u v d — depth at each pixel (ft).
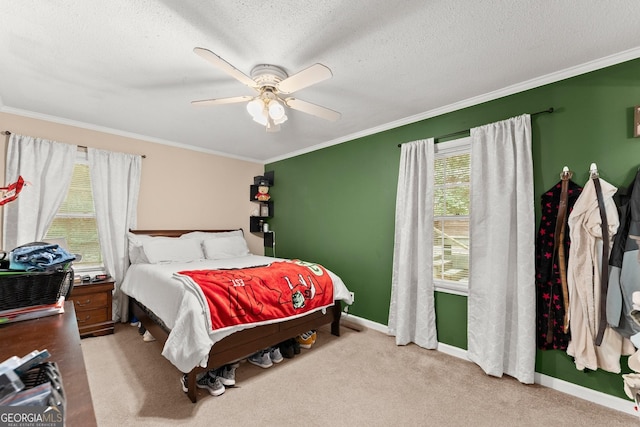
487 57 6.46
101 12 5.12
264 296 7.70
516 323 7.45
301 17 5.23
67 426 1.77
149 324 8.94
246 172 16.12
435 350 9.12
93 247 11.36
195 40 5.90
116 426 5.56
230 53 6.32
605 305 6.15
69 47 6.15
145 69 7.02
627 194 6.14
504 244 7.54
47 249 4.25
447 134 9.20
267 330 7.81
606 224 6.21
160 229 12.91
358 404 6.38
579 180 6.81
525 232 7.22
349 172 12.24
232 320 6.89
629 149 6.21
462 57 6.47
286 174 15.46
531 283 7.11
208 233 14.03
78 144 10.86
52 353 2.84
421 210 9.44
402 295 9.53
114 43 6.01
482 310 8.04
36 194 9.77
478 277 8.16
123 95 8.48
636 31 5.53
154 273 8.96
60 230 10.71
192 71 7.12
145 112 9.76
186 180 13.75
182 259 11.66
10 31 5.61
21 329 3.47
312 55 6.39
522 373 7.11
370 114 9.91
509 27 5.46
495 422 5.84
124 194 11.69
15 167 9.48
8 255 4.43
